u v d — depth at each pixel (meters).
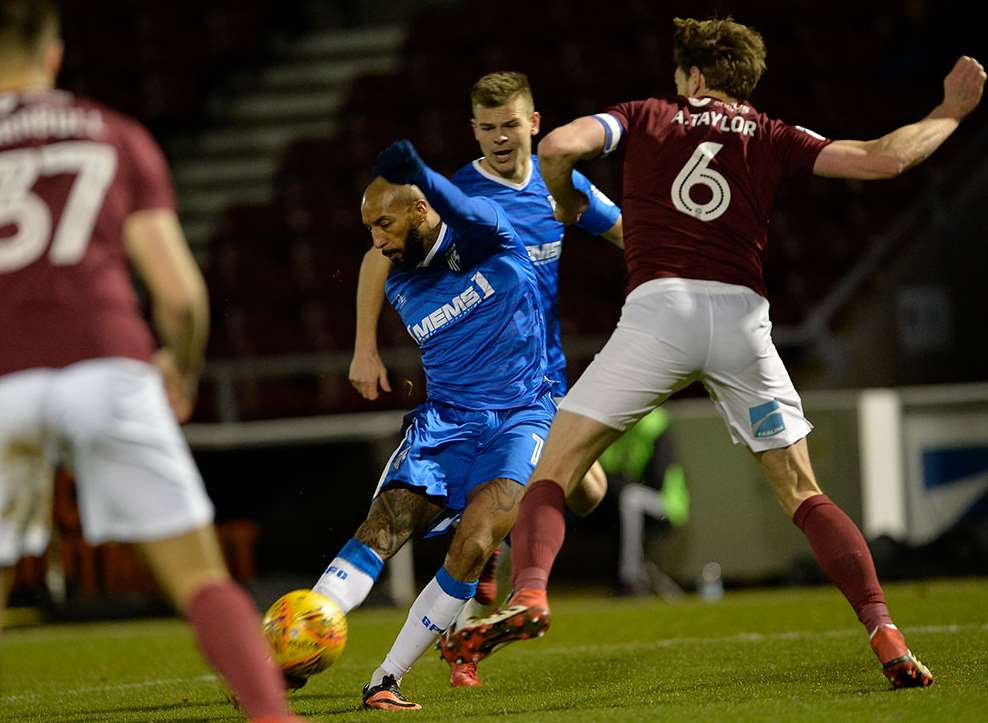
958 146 53.34
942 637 20.19
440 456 17.58
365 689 16.45
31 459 10.56
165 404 10.86
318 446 35.59
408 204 17.22
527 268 18.08
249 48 63.78
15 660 25.20
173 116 61.78
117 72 62.97
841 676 16.59
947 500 35.75
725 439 35.78
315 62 65.31
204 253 57.12
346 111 59.62
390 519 16.92
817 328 44.91
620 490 34.31
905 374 46.81
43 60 11.21
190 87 62.09
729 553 35.62
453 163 55.53
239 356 49.22
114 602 33.81
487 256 17.69
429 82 59.25
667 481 34.69
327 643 14.92
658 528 34.72
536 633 13.68
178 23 64.44
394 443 35.59
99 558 34.03
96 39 64.12
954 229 48.62
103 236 10.65
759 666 18.31
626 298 15.09
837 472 35.66
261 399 46.62
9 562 10.91
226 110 63.50
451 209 15.91
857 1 58.16
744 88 15.49
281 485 35.44
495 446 17.55
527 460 17.34
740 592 35.66
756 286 14.95
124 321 10.63
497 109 18.72
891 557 34.12
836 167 14.84
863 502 35.34
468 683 18.11
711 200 14.82
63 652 26.20
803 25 57.88
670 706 14.34
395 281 18.06
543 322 18.47
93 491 10.58
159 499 10.61
